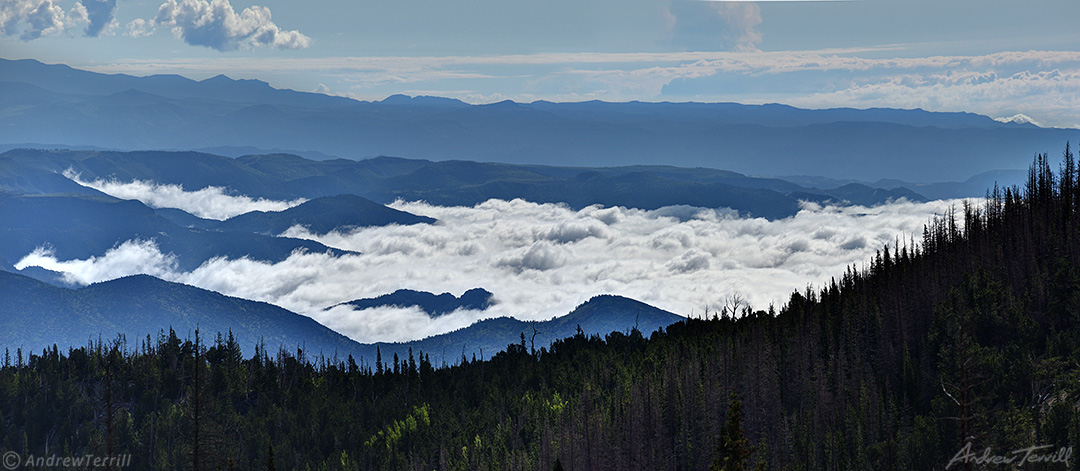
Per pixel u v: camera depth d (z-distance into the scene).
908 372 171.25
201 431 103.75
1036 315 183.50
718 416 188.62
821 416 172.62
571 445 195.62
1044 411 139.12
